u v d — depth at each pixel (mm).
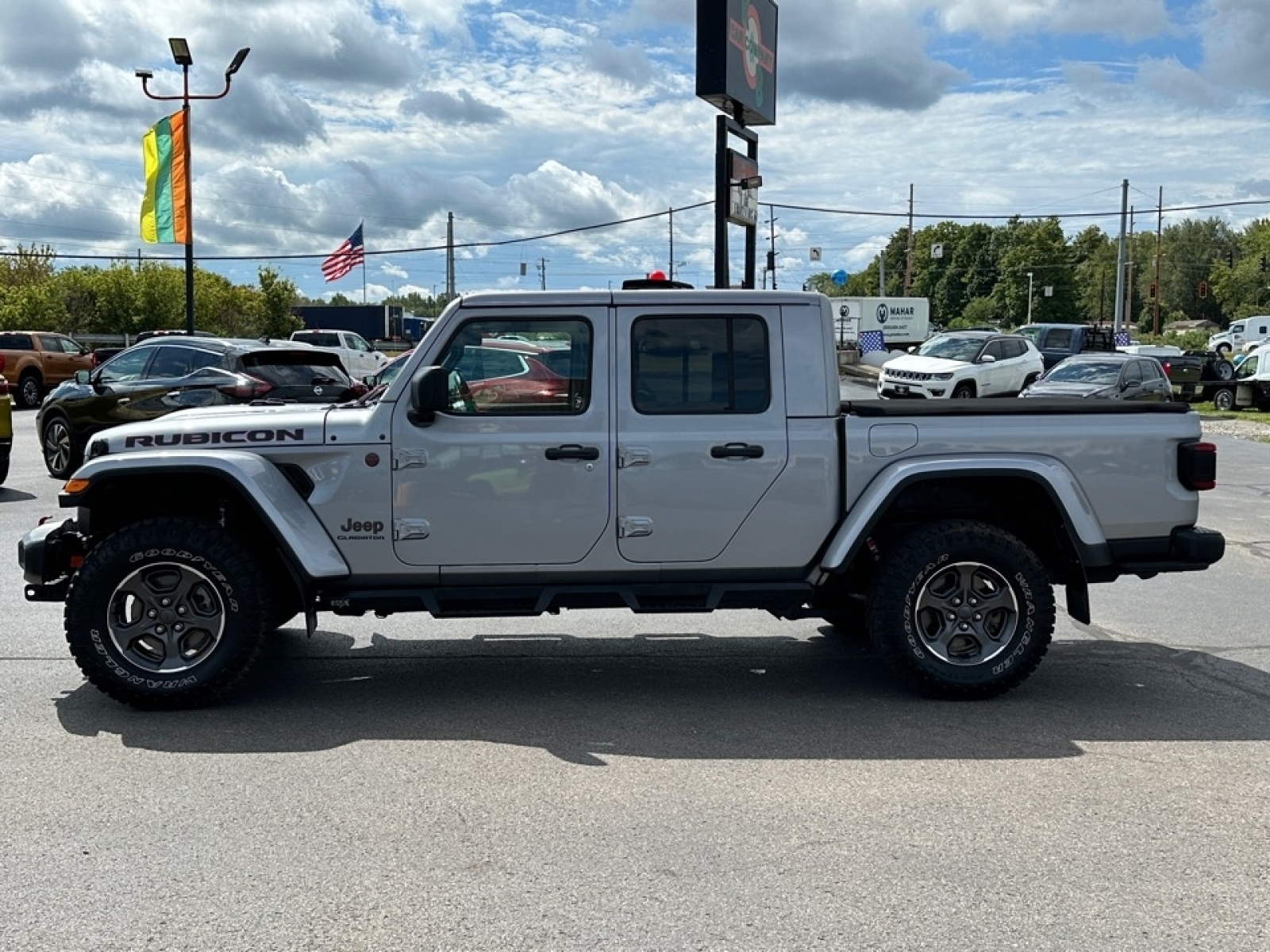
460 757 4840
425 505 5477
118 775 4590
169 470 5324
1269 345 30500
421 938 3285
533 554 5555
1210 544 5621
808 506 5594
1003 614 5633
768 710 5527
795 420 5586
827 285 96625
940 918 3410
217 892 3566
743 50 17781
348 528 5488
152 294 51719
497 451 5469
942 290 139375
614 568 5598
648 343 5555
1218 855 3867
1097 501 5629
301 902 3500
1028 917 3418
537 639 6992
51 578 5523
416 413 5438
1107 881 3668
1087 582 5770
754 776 4613
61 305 48438
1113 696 5785
